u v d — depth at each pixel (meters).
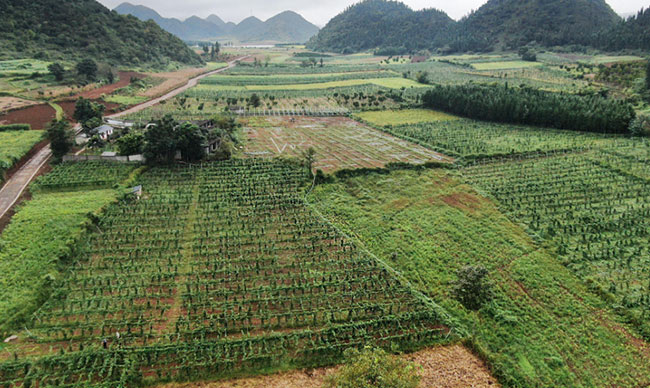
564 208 71.62
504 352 42.91
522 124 128.25
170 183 81.81
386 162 95.75
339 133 123.12
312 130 126.62
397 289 51.69
